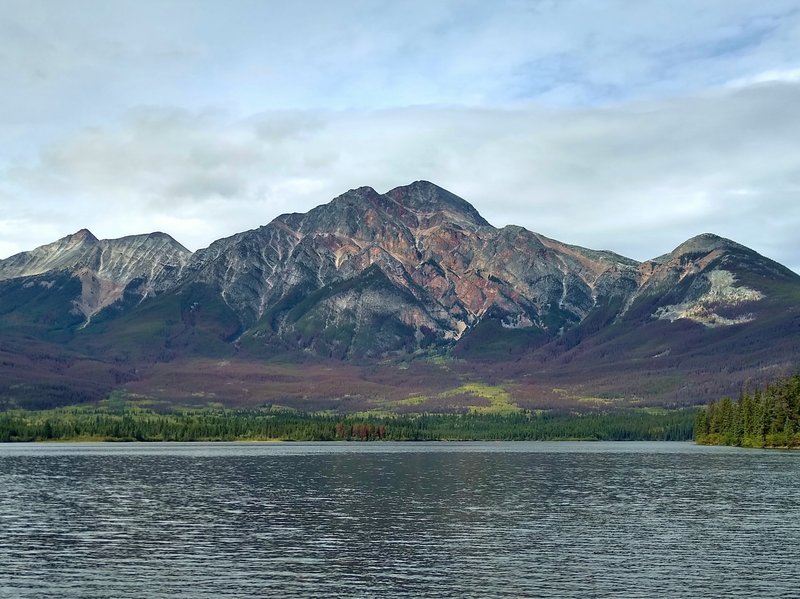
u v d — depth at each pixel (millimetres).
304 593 82750
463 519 129750
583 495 163250
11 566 94688
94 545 107375
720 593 82188
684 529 119312
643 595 81500
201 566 94562
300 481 196625
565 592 82750
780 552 101438
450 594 82250
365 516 133750
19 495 164500
